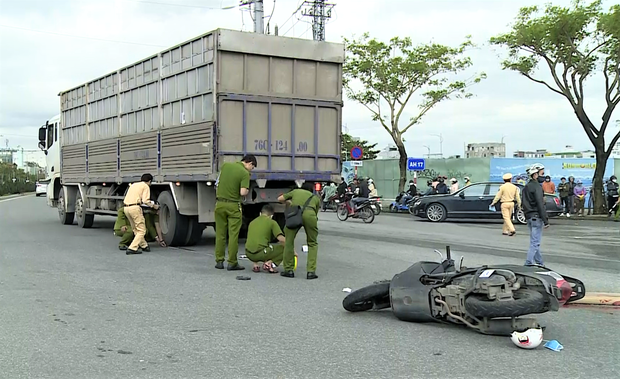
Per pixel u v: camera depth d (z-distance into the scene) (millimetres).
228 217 10367
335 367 5172
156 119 13531
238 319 6891
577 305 7773
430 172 35375
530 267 6395
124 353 5535
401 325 6660
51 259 11477
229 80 11633
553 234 17938
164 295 8219
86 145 17422
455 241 15273
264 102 12008
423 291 6551
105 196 16297
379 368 5148
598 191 26547
